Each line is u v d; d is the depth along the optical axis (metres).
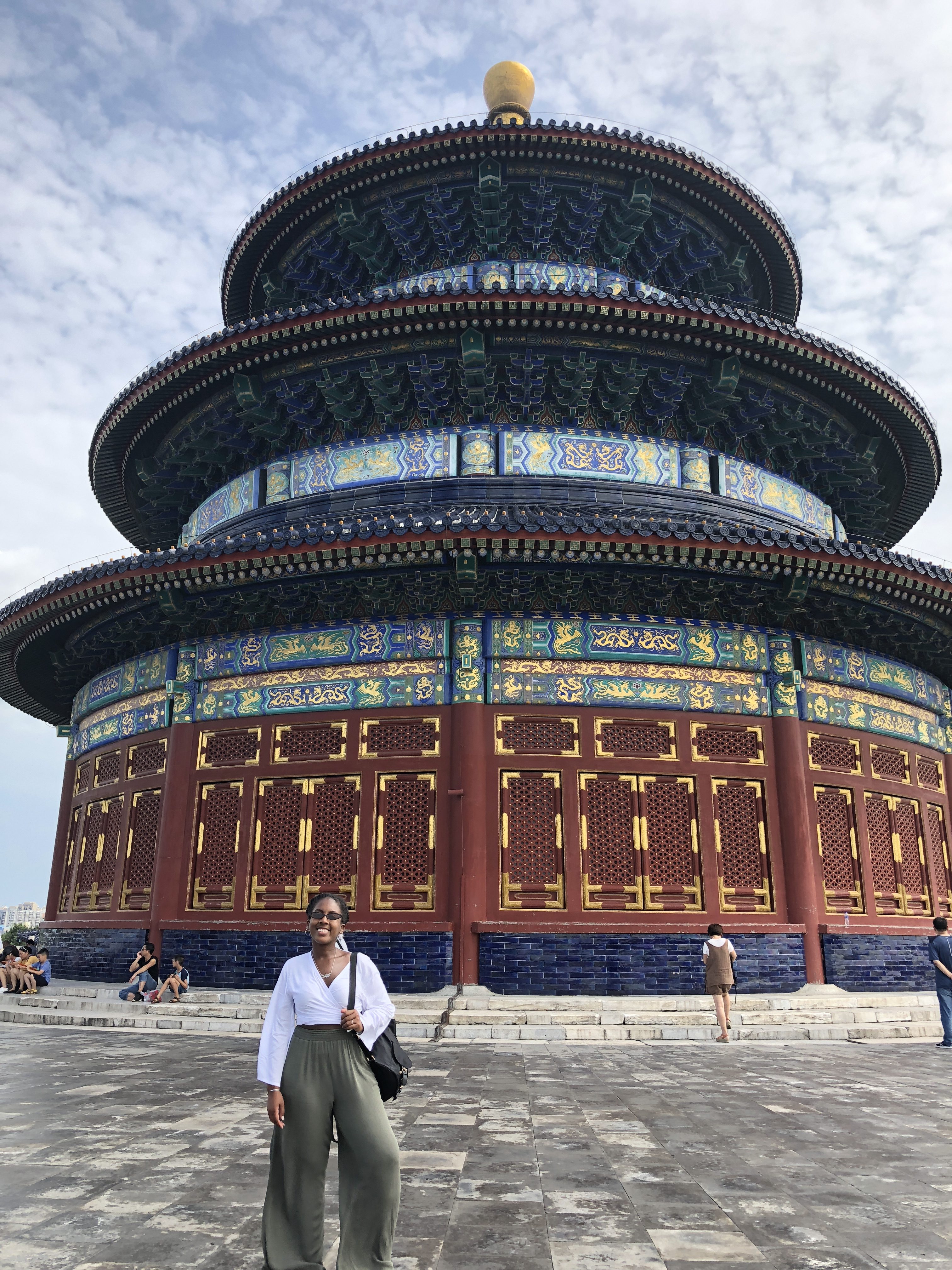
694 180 30.73
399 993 19.66
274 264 34.31
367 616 22.19
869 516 31.95
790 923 21.06
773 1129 9.66
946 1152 8.77
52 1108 10.38
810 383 26.84
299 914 21.02
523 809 20.80
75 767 29.67
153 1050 15.29
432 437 25.62
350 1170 5.47
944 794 26.48
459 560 20.31
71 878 27.64
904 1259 6.00
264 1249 5.48
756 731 22.27
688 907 20.77
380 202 30.92
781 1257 6.02
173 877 22.27
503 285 29.38
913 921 23.62
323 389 25.95
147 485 31.55
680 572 21.64
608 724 21.36
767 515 27.03
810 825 22.23
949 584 21.92
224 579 21.33
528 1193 7.37
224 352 25.44
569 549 19.84
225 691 23.14
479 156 29.36
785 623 23.02
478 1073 12.98
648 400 26.48
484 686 21.27
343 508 25.27
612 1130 9.52
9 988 22.06
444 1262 5.89
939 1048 16.47
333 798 21.58
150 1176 7.71
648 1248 6.17
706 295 33.97
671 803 21.38
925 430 29.25
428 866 20.58
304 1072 5.61
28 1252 5.98
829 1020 18.41
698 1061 14.54
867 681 24.25
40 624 26.42
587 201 30.52
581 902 20.25
